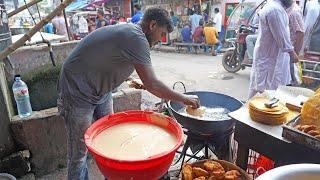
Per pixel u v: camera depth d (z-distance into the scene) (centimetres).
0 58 188
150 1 1287
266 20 334
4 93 241
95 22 1119
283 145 165
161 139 157
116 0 1329
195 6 1272
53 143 268
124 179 140
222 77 668
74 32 945
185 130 222
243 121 186
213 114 216
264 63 352
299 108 194
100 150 145
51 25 684
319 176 92
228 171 185
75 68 189
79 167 212
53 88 301
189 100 188
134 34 171
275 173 91
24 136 252
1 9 211
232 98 231
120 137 159
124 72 192
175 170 240
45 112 264
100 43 179
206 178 186
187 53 1048
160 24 181
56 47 326
